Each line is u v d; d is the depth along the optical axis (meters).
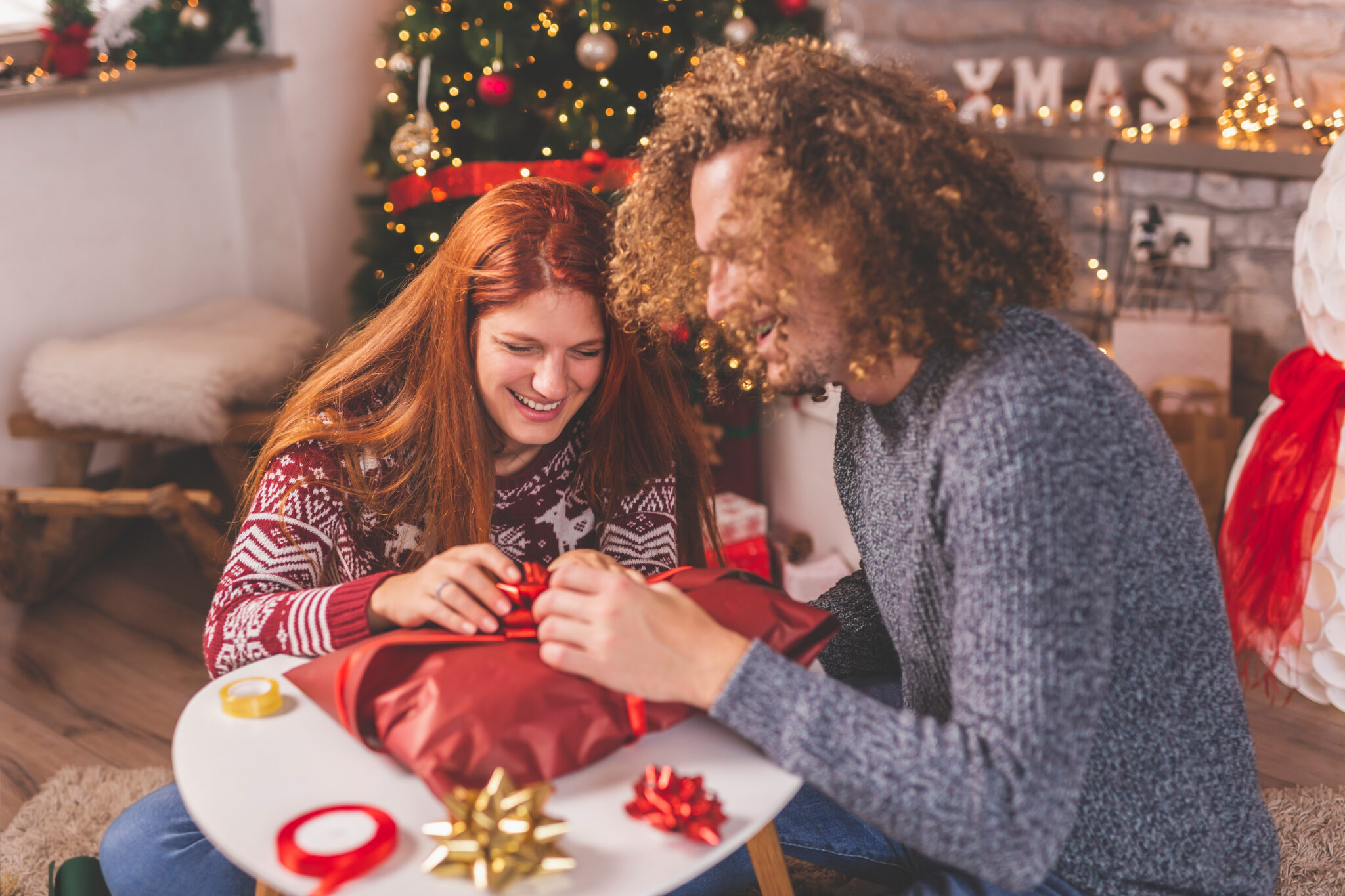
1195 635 0.90
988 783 0.77
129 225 2.94
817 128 0.83
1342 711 1.93
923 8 3.02
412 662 0.89
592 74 2.51
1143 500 0.85
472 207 1.16
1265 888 0.94
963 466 0.82
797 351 0.89
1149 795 0.91
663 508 1.31
